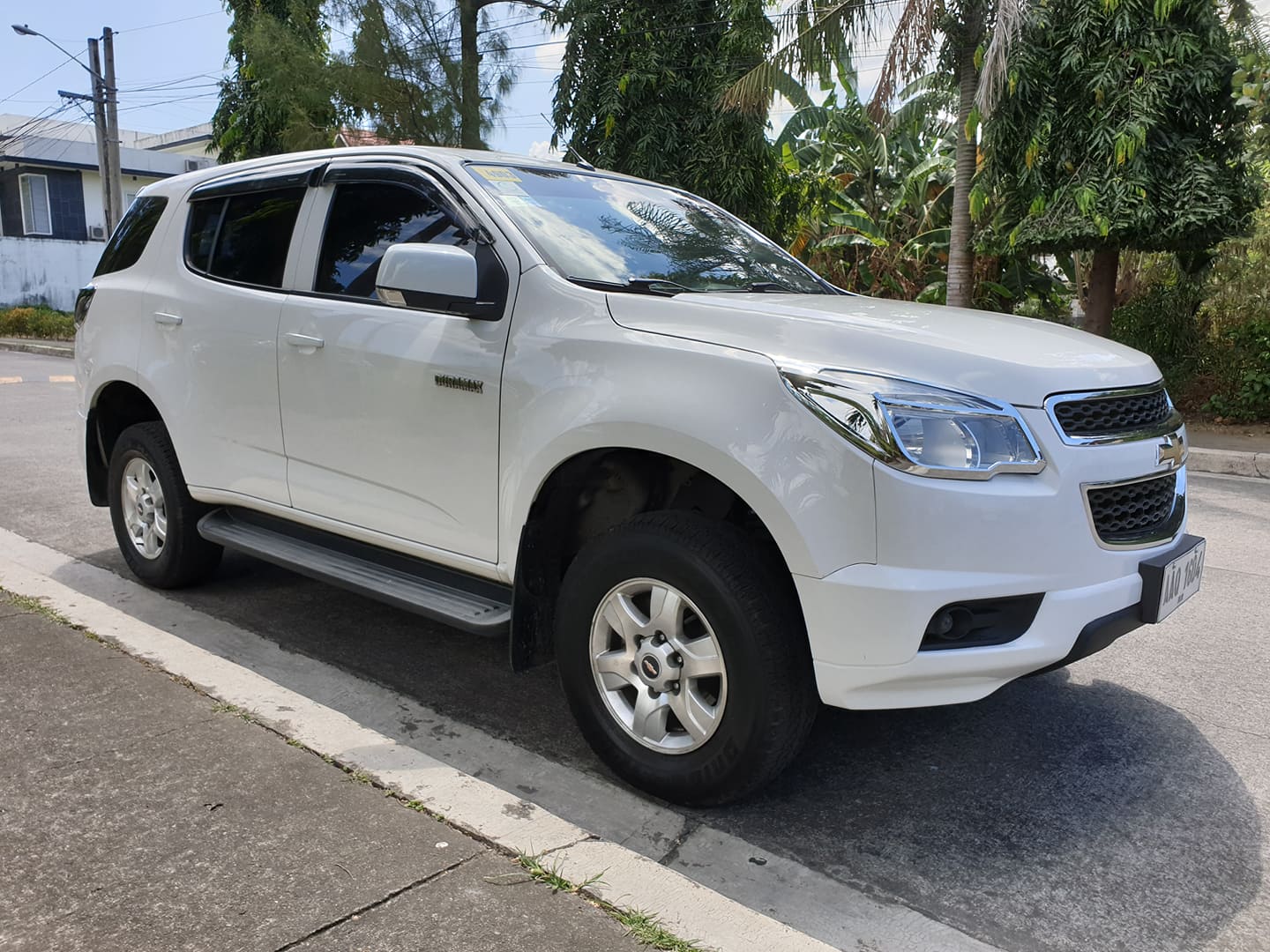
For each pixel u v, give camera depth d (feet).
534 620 10.19
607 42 57.36
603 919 7.01
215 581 15.89
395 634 13.85
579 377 9.36
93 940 6.63
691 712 8.83
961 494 7.92
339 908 7.03
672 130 54.90
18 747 9.27
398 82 67.46
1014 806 9.49
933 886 8.13
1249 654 13.75
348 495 11.76
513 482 9.90
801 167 61.11
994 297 54.80
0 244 106.01
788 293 11.62
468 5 70.13
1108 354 9.69
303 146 66.69
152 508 15.03
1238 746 10.85
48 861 7.50
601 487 10.31
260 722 9.87
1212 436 35.40
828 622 8.04
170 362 13.99
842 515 7.91
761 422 8.23
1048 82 34.55
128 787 8.59
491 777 9.73
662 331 9.12
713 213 13.93
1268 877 8.35
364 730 9.77
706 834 8.75
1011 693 12.31
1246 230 34.42
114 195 82.38
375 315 11.31
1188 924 7.69
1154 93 32.53
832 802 9.50
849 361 8.34
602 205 12.08
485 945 6.68
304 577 16.20
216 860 7.56
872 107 38.40
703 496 10.00
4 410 38.60
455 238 10.99
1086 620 8.51
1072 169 34.91
